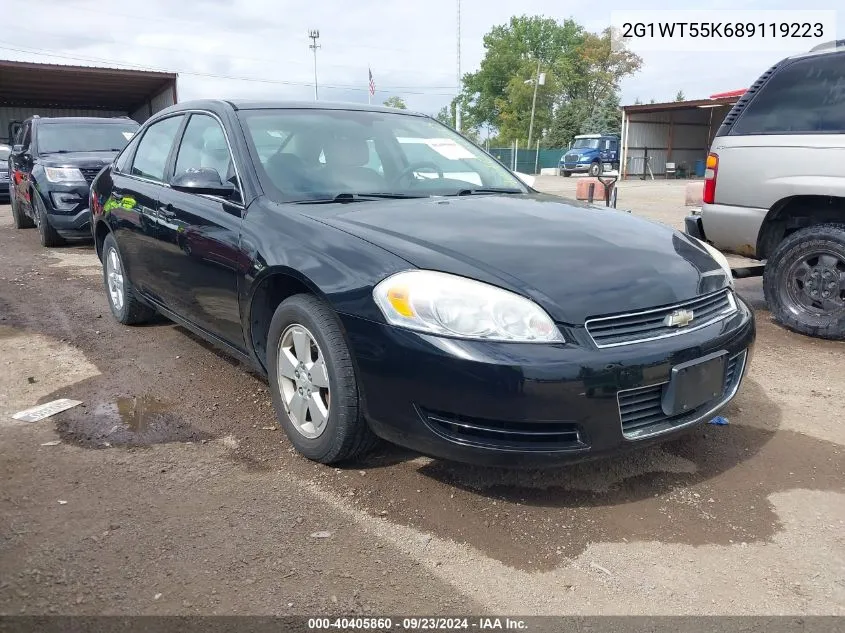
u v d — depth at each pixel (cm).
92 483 288
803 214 509
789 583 231
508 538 254
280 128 376
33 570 230
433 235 287
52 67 2153
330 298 273
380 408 266
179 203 388
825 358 461
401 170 385
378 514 268
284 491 284
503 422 247
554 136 5909
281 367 313
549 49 7462
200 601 217
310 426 304
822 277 489
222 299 347
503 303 248
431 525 261
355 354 267
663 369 257
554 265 268
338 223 300
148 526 257
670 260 294
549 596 224
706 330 278
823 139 469
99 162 881
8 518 261
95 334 502
